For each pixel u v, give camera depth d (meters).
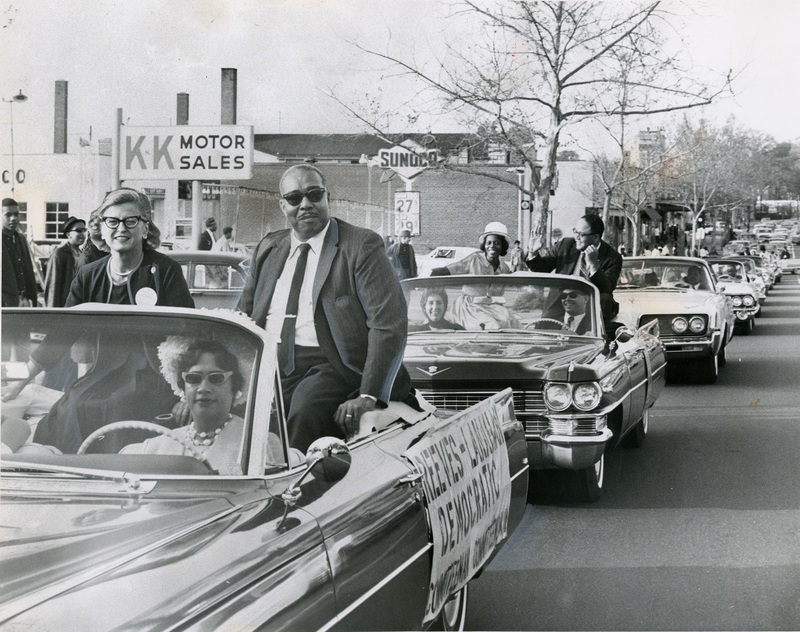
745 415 11.13
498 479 4.41
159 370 3.36
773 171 25.81
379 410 4.28
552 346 7.52
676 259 15.19
